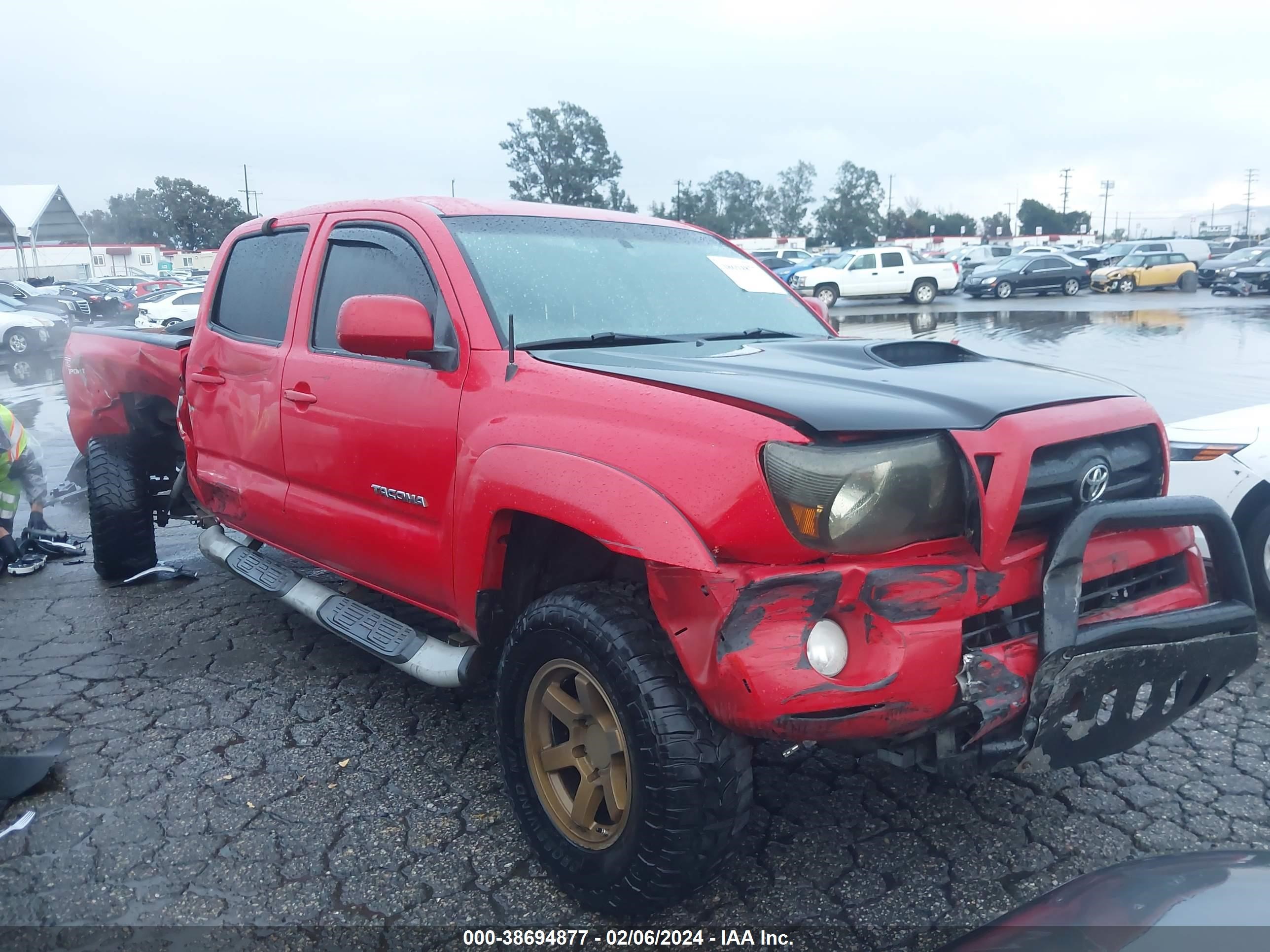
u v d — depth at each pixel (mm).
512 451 2646
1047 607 2338
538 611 2566
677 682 2301
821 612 2191
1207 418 5016
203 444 4461
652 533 2240
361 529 3375
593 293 3352
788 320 3746
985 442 2291
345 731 3658
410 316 2814
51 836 2980
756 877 2752
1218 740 3525
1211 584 2816
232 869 2814
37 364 20641
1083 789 3199
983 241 99812
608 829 2531
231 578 5566
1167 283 38094
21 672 4215
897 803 3129
